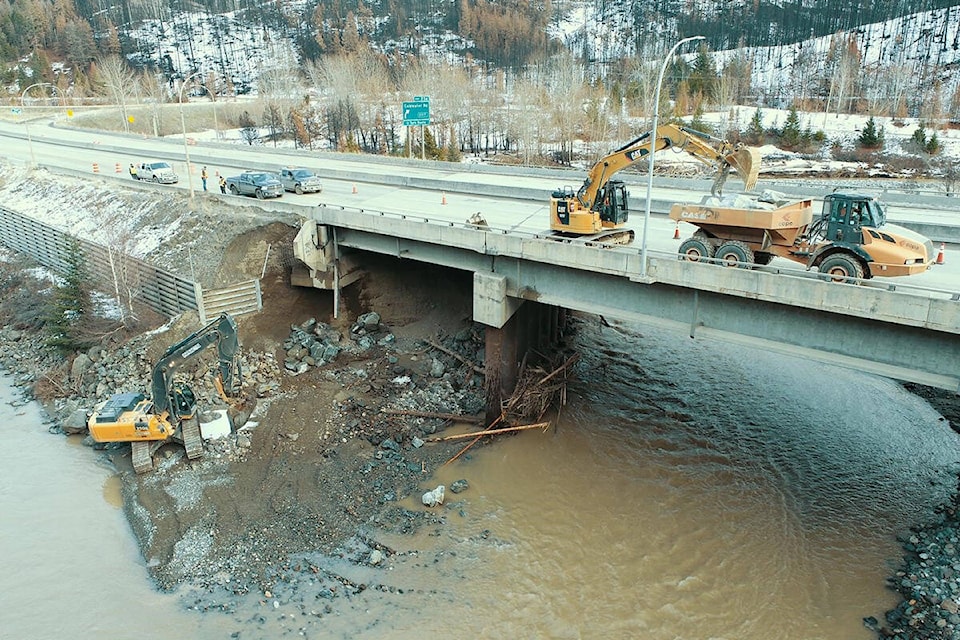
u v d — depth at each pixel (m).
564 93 82.38
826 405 28.92
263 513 22.02
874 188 48.12
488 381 27.30
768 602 18.50
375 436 26.02
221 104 114.81
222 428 25.62
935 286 20.69
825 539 20.77
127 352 30.19
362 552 20.50
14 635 17.45
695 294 21.98
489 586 19.16
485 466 24.55
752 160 21.09
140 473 24.11
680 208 21.91
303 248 31.28
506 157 78.75
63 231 38.50
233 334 25.06
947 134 74.06
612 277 23.98
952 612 17.52
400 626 17.77
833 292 18.39
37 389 30.17
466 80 101.00
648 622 17.95
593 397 29.38
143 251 35.66
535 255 24.66
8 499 23.02
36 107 107.44
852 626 17.56
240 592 18.95
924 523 21.30
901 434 26.64
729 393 29.92
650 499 22.77
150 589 19.12
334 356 31.16
